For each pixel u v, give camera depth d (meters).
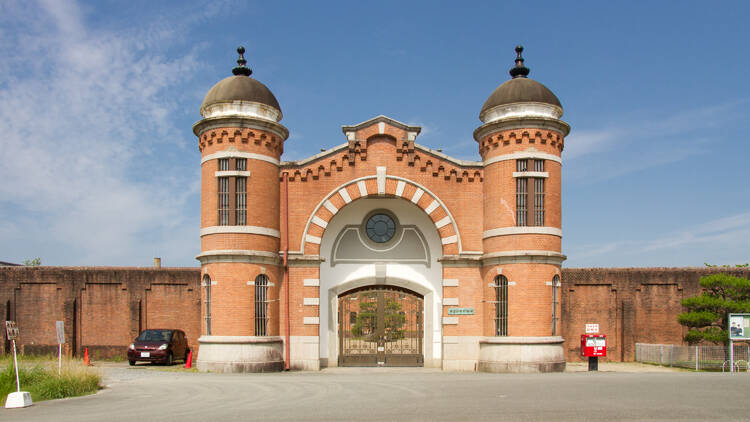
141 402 14.87
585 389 15.99
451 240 25.39
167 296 29.75
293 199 25.48
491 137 25.02
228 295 23.52
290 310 24.94
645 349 28.73
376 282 26.53
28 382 17.52
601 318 29.72
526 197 24.34
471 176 25.72
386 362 26.08
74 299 29.56
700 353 26.59
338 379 19.48
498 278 24.41
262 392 16.31
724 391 15.49
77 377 17.36
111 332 29.50
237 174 24.12
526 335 23.39
